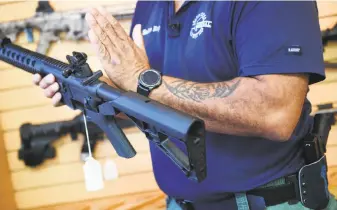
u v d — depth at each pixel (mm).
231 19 794
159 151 1027
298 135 935
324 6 2000
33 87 2123
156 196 2148
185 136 550
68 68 795
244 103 746
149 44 1051
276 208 906
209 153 904
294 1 742
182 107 776
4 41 1019
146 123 623
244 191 907
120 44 811
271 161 898
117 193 2182
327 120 1043
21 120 2143
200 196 960
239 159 891
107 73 823
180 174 979
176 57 928
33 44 2064
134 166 2154
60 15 1993
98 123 772
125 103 658
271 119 748
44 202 2199
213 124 784
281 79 732
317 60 756
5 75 2111
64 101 858
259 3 743
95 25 810
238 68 831
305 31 744
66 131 2115
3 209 2070
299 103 762
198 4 893
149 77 788
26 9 2035
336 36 2008
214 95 763
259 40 741
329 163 2123
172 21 944
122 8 2002
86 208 2109
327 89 2062
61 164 2156
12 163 2170
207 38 847
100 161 2137
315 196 934
